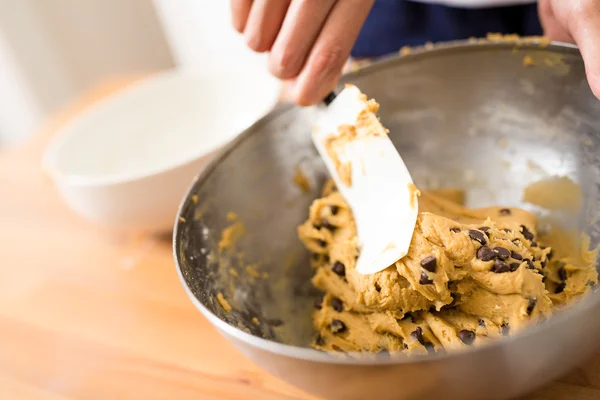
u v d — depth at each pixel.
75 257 0.61
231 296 0.45
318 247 0.49
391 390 0.33
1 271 0.62
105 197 0.55
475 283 0.40
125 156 0.67
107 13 1.17
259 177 0.49
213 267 0.44
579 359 0.34
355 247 0.45
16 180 0.75
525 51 0.44
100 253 0.61
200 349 0.49
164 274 0.56
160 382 0.47
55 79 1.17
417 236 0.40
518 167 0.48
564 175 0.45
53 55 1.15
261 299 0.47
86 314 0.54
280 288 0.49
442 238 0.40
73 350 0.51
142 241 0.61
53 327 0.54
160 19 1.17
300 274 0.50
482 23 0.62
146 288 0.55
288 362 0.34
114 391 0.47
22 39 1.10
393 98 0.49
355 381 0.33
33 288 0.59
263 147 0.48
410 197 0.41
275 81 0.64
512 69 0.45
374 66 0.47
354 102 0.44
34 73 1.14
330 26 0.42
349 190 0.46
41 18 1.11
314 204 0.49
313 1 0.41
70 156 0.63
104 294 0.56
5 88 1.17
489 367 0.32
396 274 0.41
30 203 0.71
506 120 0.47
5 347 0.53
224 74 0.68
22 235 0.66
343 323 0.44
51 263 0.61
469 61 0.46
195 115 0.69
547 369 0.33
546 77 0.44
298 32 0.42
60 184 0.57
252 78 0.67
